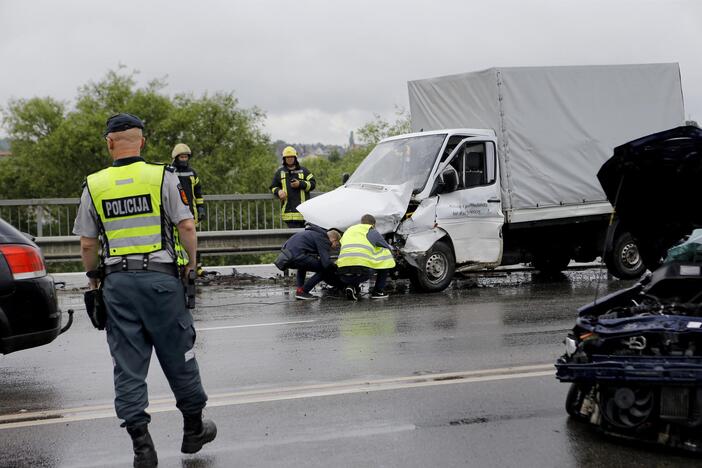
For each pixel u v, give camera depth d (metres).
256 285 13.62
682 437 4.75
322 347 8.03
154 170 4.70
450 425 5.40
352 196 12.03
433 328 8.94
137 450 4.60
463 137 12.31
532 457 4.77
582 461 4.69
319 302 11.38
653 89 13.69
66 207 15.91
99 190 4.67
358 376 6.77
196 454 4.93
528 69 12.70
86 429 5.52
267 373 6.95
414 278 12.07
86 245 4.75
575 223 13.35
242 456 4.88
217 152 49.03
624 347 4.89
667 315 4.89
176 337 4.68
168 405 6.04
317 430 5.35
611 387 4.98
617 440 5.04
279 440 5.16
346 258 11.36
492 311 10.06
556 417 5.54
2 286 6.27
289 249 11.43
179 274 4.71
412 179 12.04
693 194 5.43
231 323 9.67
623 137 13.44
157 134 48.59
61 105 50.12
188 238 4.70
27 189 49.06
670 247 5.95
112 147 4.78
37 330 6.46
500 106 12.48
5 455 5.02
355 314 10.14
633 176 5.44
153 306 4.62
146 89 49.25
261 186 48.03
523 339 8.18
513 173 12.62
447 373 6.80
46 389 6.67
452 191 12.12
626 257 13.21
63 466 4.81
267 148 50.34
